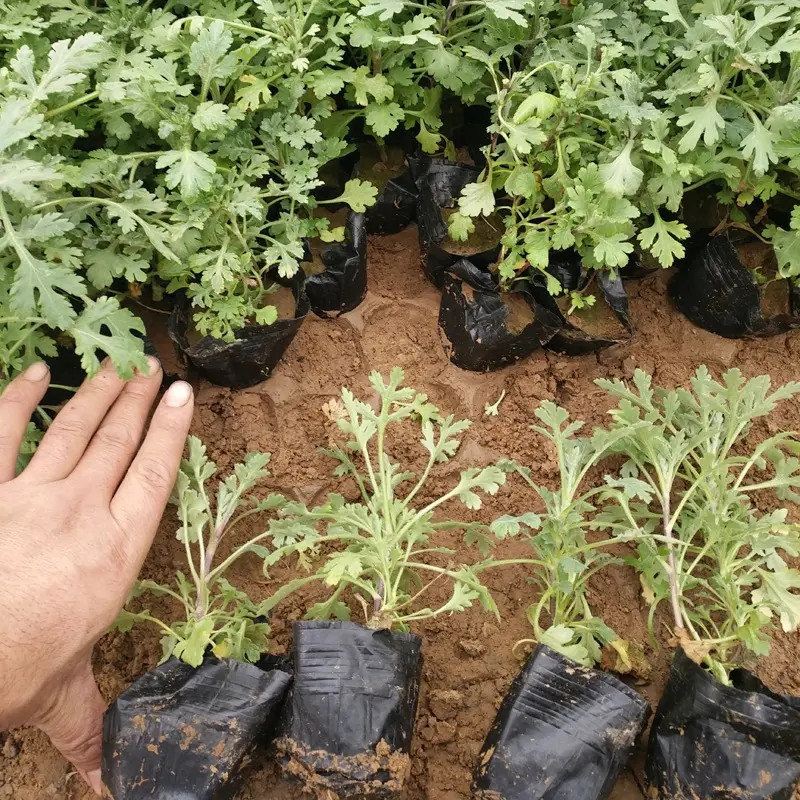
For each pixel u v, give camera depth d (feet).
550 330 2.01
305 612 1.89
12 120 1.62
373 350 2.13
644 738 1.79
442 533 1.96
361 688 1.64
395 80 2.02
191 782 1.59
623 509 1.84
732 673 1.72
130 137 1.94
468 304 2.04
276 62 1.90
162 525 1.94
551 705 1.68
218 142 1.93
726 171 1.92
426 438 1.84
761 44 1.84
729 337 2.16
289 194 1.90
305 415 2.06
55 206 1.81
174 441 1.76
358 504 1.80
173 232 1.80
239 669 1.65
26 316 1.67
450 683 1.84
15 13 1.86
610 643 1.77
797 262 1.97
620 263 1.85
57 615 1.49
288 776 1.67
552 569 1.77
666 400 1.86
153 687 1.64
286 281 2.06
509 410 2.07
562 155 1.89
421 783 1.77
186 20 1.83
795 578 1.76
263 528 1.96
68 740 1.62
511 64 2.06
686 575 1.79
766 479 2.02
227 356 1.95
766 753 1.62
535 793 1.63
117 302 1.72
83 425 1.72
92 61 1.72
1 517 1.55
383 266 2.22
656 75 1.99
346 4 1.99
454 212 2.09
